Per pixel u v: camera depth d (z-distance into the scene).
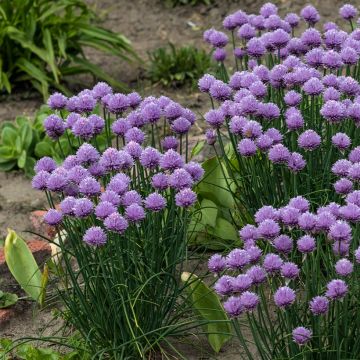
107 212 4.30
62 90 9.29
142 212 4.38
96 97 5.35
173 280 4.84
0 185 7.52
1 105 9.15
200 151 6.71
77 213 4.32
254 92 5.28
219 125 5.21
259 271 4.11
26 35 9.23
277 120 5.57
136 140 4.97
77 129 4.86
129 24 11.19
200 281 4.79
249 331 5.06
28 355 4.88
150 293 4.76
